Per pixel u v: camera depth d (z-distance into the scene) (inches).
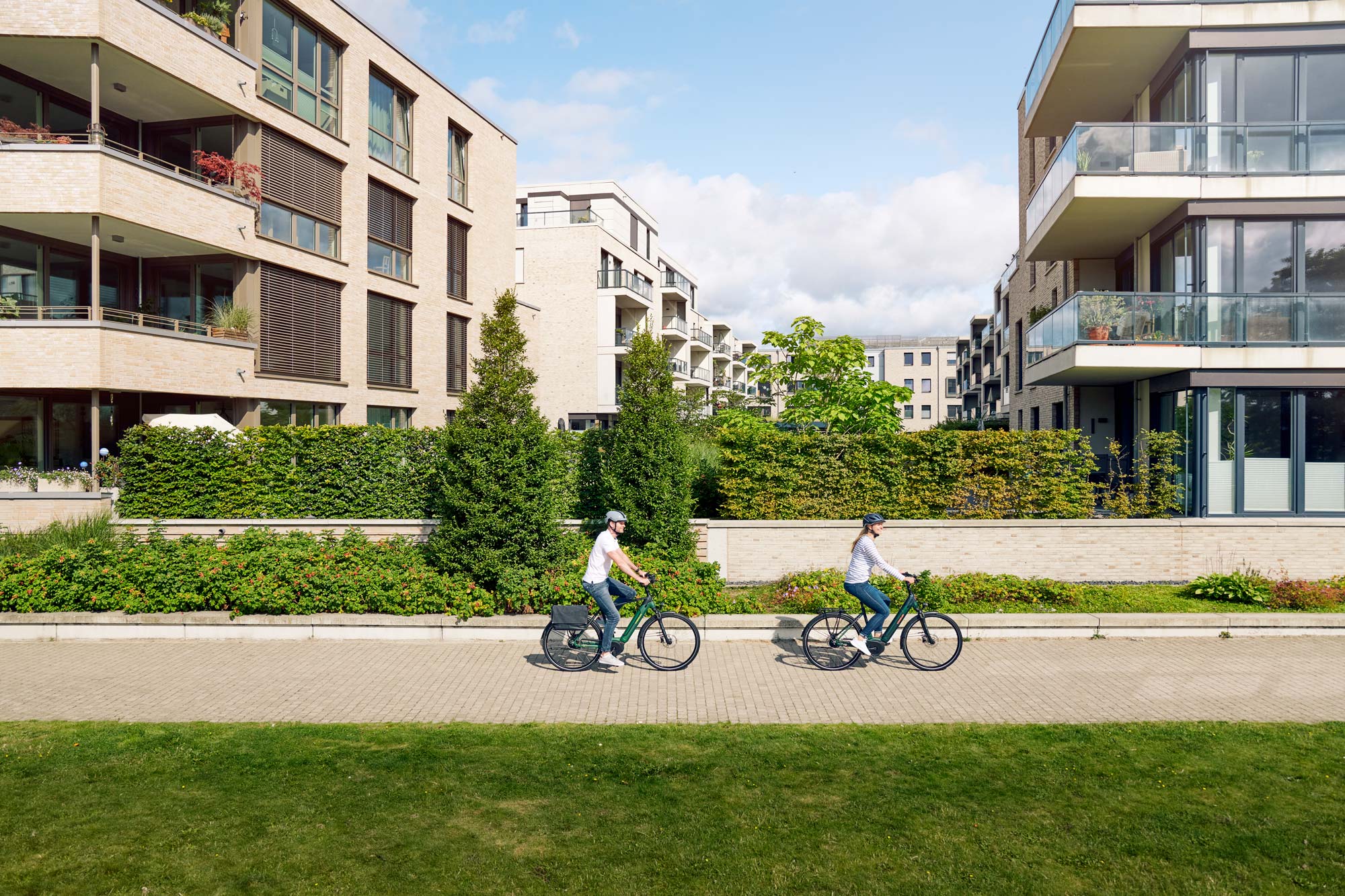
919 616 334.6
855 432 655.1
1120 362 560.1
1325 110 567.2
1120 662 336.8
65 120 611.8
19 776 218.4
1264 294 553.9
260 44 658.8
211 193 597.3
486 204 997.2
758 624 373.7
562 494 506.6
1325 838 184.2
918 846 180.4
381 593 383.9
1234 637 374.0
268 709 279.9
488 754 236.7
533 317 1147.9
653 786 214.1
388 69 808.9
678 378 1871.3
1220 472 554.3
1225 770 223.0
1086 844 181.8
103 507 502.6
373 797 206.5
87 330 507.2
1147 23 577.3
